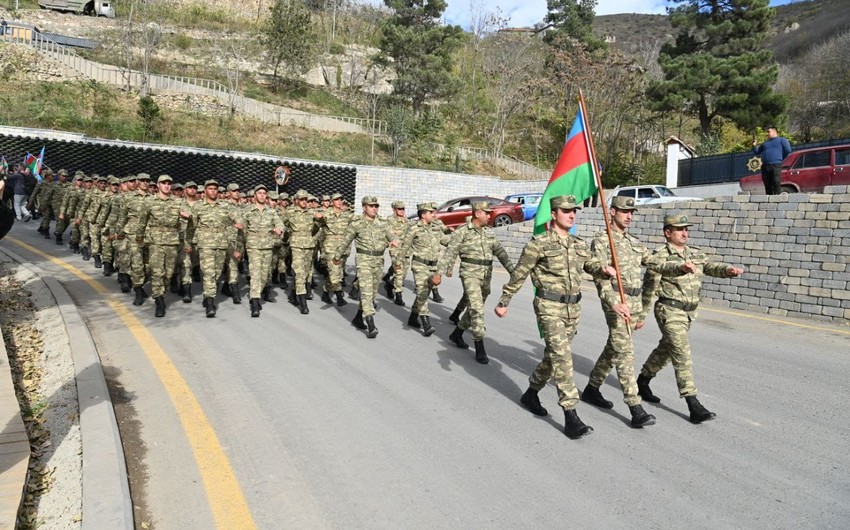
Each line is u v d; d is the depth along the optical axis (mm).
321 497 3791
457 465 4266
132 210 9109
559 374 4859
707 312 10086
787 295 9766
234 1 54875
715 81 33438
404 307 10266
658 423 5125
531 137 45375
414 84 39594
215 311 9211
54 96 29453
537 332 8391
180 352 6828
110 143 24688
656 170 37281
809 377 6352
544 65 44219
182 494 3783
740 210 10484
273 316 9125
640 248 5945
